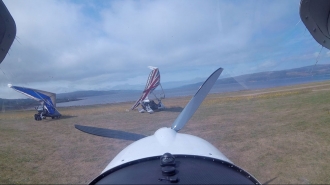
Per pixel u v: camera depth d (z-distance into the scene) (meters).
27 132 8.19
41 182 4.01
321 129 6.41
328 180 3.68
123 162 2.35
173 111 12.23
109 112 12.75
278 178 3.83
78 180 4.10
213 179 1.99
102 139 7.05
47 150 5.99
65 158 5.33
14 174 4.39
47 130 8.49
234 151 5.25
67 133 7.95
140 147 2.63
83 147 6.21
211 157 2.33
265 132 6.50
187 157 2.35
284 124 7.18
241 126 7.38
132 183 1.94
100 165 4.87
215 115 9.32
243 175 2.17
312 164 4.34
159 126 8.51
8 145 6.48
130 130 8.00
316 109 8.79
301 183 3.61
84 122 9.95
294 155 4.81
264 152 5.09
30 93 11.29
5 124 9.91
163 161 2.06
